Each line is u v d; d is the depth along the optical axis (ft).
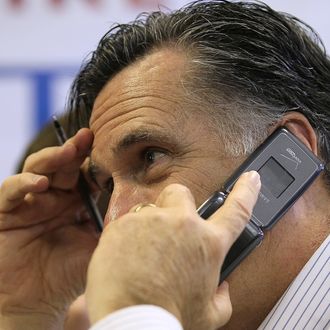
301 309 10.72
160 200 9.06
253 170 10.44
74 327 13.99
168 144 10.87
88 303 8.25
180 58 11.28
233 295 10.80
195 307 8.41
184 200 8.82
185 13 11.88
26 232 13.96
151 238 8.39
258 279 10.84
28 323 13.80
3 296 13.78
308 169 10.44
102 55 12.20
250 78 11.06
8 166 22.72
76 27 22.15
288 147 10.57
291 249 10.93
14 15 22.20
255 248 10.36
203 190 10.72
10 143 22.45
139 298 8.04
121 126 11.21
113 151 11.35
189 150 10.81
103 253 8.43
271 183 10.39
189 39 11.43
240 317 10.98
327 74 12.01
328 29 21.33
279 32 11.52
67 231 14.28
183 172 10.79
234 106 10.91
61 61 22.27
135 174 11.32
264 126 10.95
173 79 11.12
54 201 13.98
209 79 11.00
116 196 11.27
